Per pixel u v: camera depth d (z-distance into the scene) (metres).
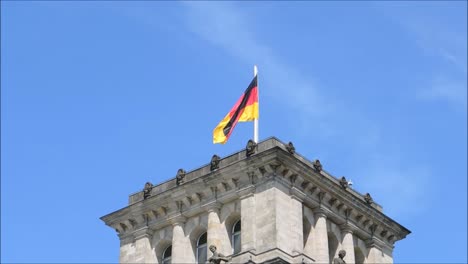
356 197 95.69
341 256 88.81
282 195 89.00
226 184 91.94
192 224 93.88
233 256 87.31
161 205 95.50
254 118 95.56
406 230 100.75
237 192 90.81
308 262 87.19
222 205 92.31
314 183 92.00
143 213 96.56
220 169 91.81
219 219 91.81
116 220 98.19
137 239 96.25
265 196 88.69
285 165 89.31
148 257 95.06
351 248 94.06
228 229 91.44
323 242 90.56
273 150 88.38
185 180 95.69
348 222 95.00
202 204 93.12
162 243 95.50
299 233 88.56
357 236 96.56
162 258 95.38
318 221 91.56
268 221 87.31
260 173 89.75
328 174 95.62
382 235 98.94
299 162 90.25
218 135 96.69
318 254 89.94
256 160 89.50
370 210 96.94
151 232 96.25
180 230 93.88
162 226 95.69
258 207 88.69
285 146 91.94
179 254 92.62
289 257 86.31
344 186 96.06
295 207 89.44
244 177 90.81
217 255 87.31
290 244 87.25
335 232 94.00
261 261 85.75
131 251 96.44
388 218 98.69
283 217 87.88
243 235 88.12
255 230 87.81
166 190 95.12
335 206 94.25
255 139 94.62
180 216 94.25
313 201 92.12
